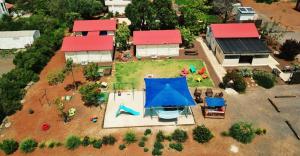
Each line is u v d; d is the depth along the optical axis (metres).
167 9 72.94
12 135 44.50
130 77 57.69
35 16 81.31
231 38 64.56
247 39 64.38
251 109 48.97
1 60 67.25
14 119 47.66
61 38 72.31
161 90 46.75
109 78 57.41
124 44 67.38
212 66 61.19
